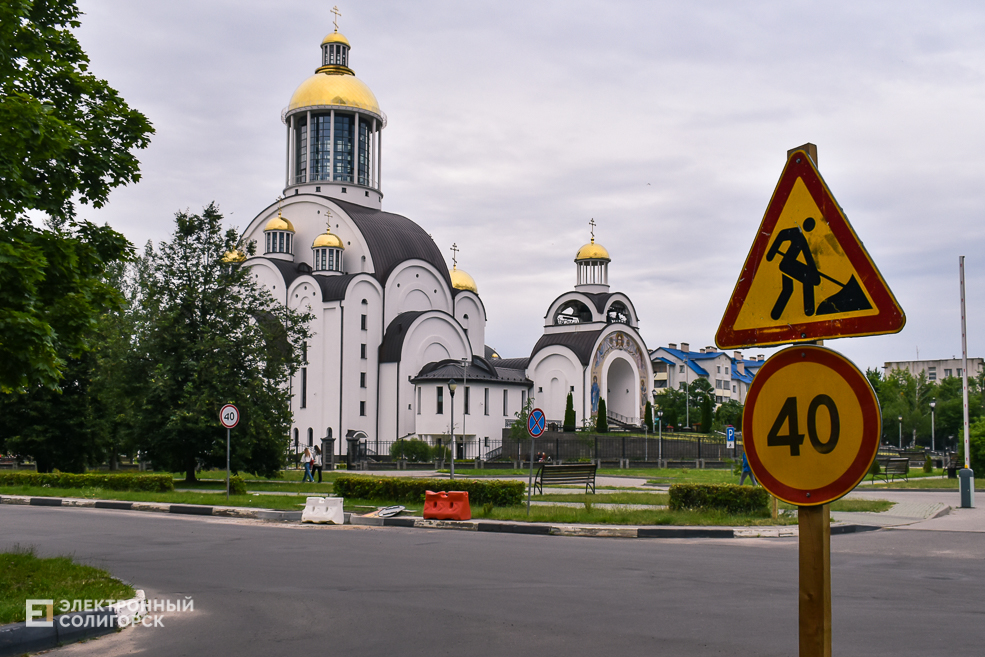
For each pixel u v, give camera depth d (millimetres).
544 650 7816
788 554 14523
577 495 28094
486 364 72500
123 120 13258
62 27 13305
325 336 69062
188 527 19141
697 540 17125
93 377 38062
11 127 10125
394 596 10516
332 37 81250
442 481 24234
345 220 74688
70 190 12227
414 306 74812
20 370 10570
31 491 28719
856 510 22688
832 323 3957
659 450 66125
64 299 11305
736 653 7668
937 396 116875
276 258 74812
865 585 11203
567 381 76000
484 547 15570
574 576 12023
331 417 68000
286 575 12188
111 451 44938
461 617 9258
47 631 8398
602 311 79688
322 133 79188
